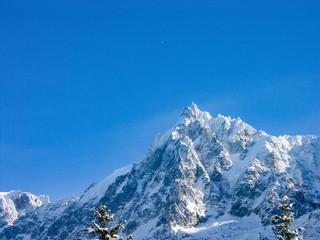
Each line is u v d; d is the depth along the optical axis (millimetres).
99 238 61906
